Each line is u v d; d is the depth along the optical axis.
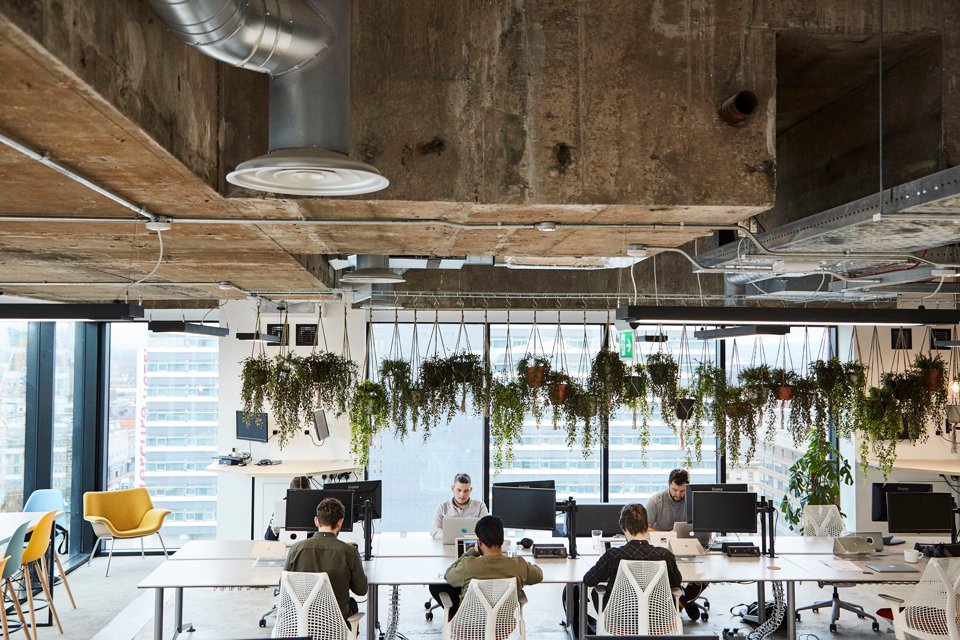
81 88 2.57
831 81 5.27
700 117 4.22
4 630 6.76
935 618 5.87
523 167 4.15
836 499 10.38
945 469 10.17
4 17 2.10
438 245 5.89
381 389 8.96
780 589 7.25
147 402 11.30
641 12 4.21
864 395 9.26
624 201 4.18
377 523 11.05
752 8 4.29
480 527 5.87
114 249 5.84
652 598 5.77
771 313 6.15
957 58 4.49
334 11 3.16
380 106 4.10
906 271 6.79
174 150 3.35
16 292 8.41
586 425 8.77
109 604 8.62
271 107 3.22
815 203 6.03
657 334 10.56
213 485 11.33
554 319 11.06
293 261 6.44
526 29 4.17
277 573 6.39
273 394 9.20
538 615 8.34
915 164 4.79
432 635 7.68
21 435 9.75
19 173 3.65
